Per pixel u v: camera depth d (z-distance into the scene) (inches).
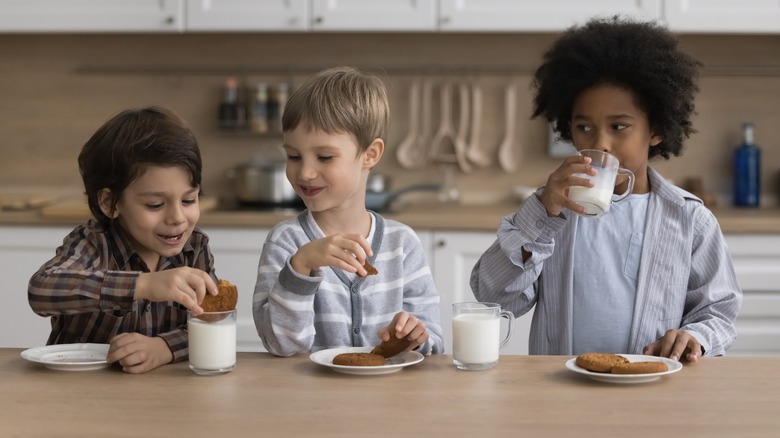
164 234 61.6
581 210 59.9
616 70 67.4
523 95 141.3
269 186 128.0
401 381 52.4
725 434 42.9
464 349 54.9
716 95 140.3
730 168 140.9
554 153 139.8
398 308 65.9
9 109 144.4
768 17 125.5
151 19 128.8
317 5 127.3
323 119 62.4
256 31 132.6
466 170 142.4
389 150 142.9
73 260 60.5
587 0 125.5
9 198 135.0
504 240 64.2
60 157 144.5
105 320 64.9
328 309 64.1
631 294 70.0
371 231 67.1
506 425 44.2
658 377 52.9
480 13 126.2
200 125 143.5
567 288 70.5
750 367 56.2
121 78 143.5
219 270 120.3
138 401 48.4
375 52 141.9
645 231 70.4
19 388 51.1
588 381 52.5
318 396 49.2
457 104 142.4
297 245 65.5
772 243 117.5
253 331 120.4
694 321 68.1
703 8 125.6
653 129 70.8
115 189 61.1
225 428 43.8
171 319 66.4
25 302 122.2
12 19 129.6
